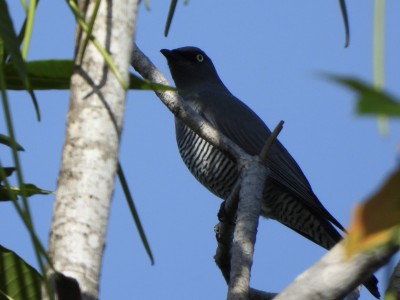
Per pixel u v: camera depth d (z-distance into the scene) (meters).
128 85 4.45
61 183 4.26
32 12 4.02
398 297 3.45
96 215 4.18
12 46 3.41
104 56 4.03
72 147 4.30
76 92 4.38
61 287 3.76
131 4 4.56
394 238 2.32
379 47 2.68
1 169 3.48
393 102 2.07
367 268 3.30
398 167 2.23
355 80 2.08
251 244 7.41
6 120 3.40
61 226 4.15
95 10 4.03
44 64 4.43
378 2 2.71
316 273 3.41
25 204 3.35
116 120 4.36
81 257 4.06
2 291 5.70
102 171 4.27
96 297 4.02
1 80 3.41
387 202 2.25
